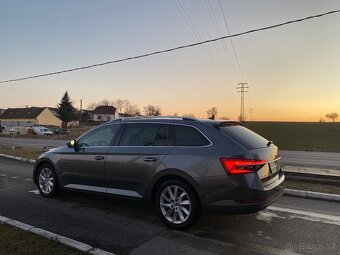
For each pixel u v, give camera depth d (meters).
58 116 103.44
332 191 7.91
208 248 4.80
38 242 4.77
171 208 5.58
